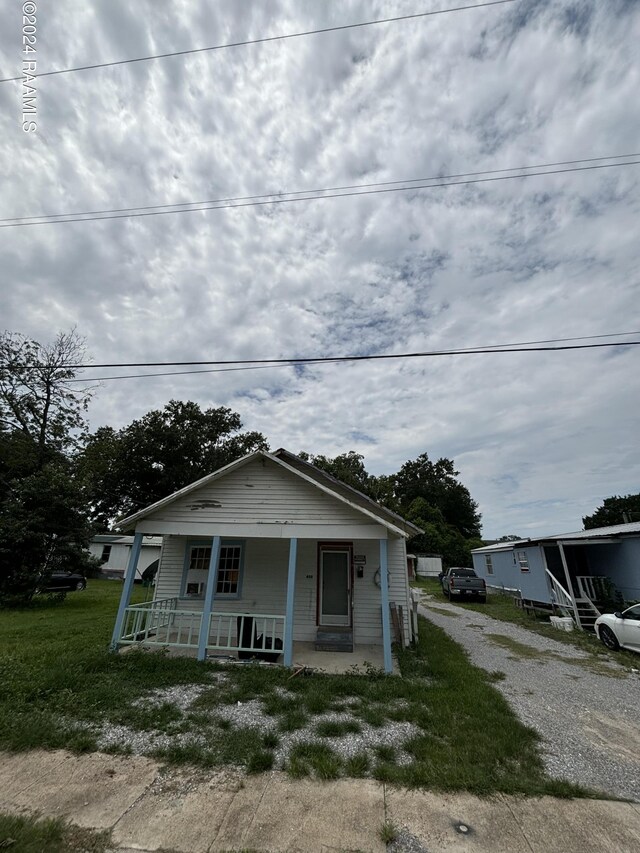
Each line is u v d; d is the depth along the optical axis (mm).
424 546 44188
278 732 5102
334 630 9969
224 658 8258
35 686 6246
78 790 3832
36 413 23484
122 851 3070
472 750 4594
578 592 16422
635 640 9898
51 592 19188
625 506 40062
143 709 5715
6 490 20703
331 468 46000
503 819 3465
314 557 10656
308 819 3445
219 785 3953
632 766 4465
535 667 8852
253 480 9125
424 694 6418
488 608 19062
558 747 4910
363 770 4219
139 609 8852
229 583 10680
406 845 3154
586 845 3164
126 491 40312
